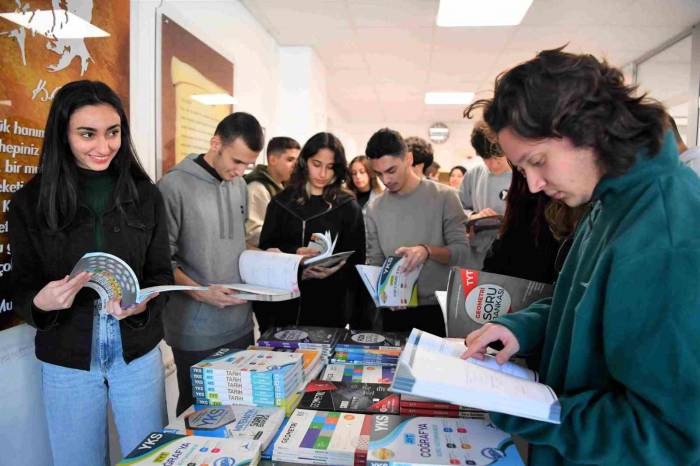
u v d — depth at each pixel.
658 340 0.56
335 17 3.47
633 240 0.59
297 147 2.88
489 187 2.77
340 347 1.37
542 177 0.66
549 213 1.06
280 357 1.17
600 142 0.59
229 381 1.07
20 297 1.11
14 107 1.34
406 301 1.63
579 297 0.70
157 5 2.18
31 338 1.44
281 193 2.08
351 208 2.09
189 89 2.48
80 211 1.20
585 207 0.90
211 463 0.79
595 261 0.67
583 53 0.63
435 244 1.95
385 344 1.40
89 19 1.66
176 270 1.59
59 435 1.23
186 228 1.62
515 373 0.77
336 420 0.96
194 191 1.62
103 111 1.16
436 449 0.80
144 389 1.28
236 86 3.18
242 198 1.83
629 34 3.65
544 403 0.64
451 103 6.80
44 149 1.15
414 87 5.80
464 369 0.72
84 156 1.17
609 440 0.59
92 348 1.20
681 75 3.66
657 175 0.61
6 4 1.31
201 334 1.66
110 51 1.79
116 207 1.23
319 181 2.04
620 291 0.59
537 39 3.84
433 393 0.64
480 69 4.88
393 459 0.77
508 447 0.81
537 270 1.28
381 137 1.86
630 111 0.60
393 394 1.09
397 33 3.79
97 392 1.24
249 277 1.62
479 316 1.17
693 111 3.44
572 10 3.20
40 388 1.48
